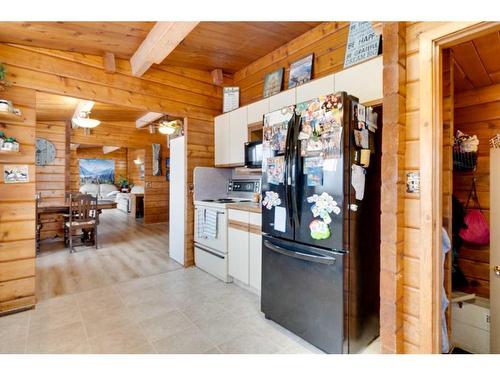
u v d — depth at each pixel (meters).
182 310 2.48
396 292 1.56
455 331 2.08
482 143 2.41
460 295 2.09
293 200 2.01
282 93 2.84
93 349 1.90
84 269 3.60
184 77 3.72
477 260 2.35
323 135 1.85
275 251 2.18
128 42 2.78
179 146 3.91
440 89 1.53
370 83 2.08
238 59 3.62
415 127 1.58
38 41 2.58
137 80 3.32
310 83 2.54
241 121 3.41
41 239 5.13
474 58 1.92
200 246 3.58
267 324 2.25
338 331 1.79
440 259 1.55
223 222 3.15
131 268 3.65
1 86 2.42
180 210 3.86
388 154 1.58
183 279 3.24
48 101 4.08
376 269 2.03
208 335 2.09
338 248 1.78
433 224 1.50
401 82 1.57
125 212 9.63
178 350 1.90
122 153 11.66
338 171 1.77
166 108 3.56
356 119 1.84
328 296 1.84
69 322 2.27
